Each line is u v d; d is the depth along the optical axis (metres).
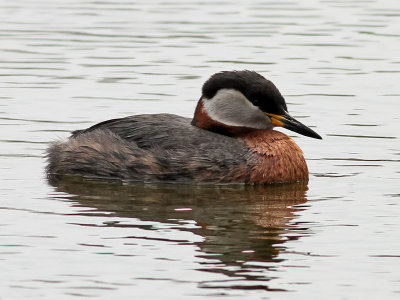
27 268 11.01
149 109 19.95
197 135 15.73
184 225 12.72
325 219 13.09
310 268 11.08
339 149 17.58
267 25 28.67
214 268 11.04
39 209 13.52
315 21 29.27
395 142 17.91
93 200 14.14
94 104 20.38
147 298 10.17
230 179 15.41
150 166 15.45
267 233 12.37
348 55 25.09
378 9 31.09
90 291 10.35
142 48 25.69
